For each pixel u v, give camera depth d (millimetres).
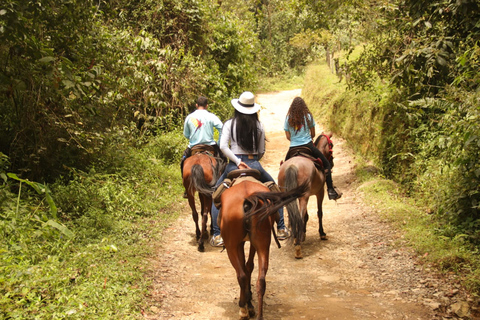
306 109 7117
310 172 6586
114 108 10133
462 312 4609
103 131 9250
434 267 5695
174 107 14180
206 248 7148
